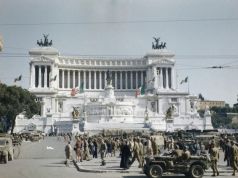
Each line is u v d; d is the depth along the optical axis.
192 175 38.00
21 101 137.00
